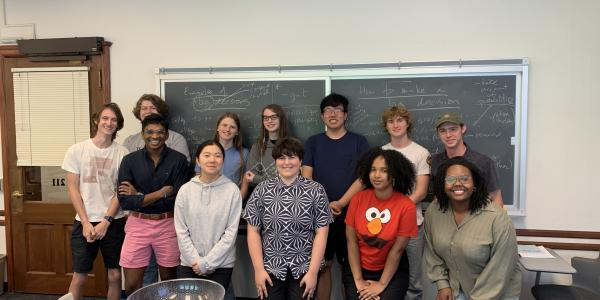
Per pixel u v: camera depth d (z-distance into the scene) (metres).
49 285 3.30
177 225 2.25
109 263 2.57
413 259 2.61
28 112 3.23
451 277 2.05
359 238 2.13
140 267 2.40
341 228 2.59
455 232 2.00
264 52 2.99
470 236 1.94
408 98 2.84
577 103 2.69
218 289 1.58
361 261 2.15
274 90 2.97
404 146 2.63
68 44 3.08
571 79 2.69
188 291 1.62
